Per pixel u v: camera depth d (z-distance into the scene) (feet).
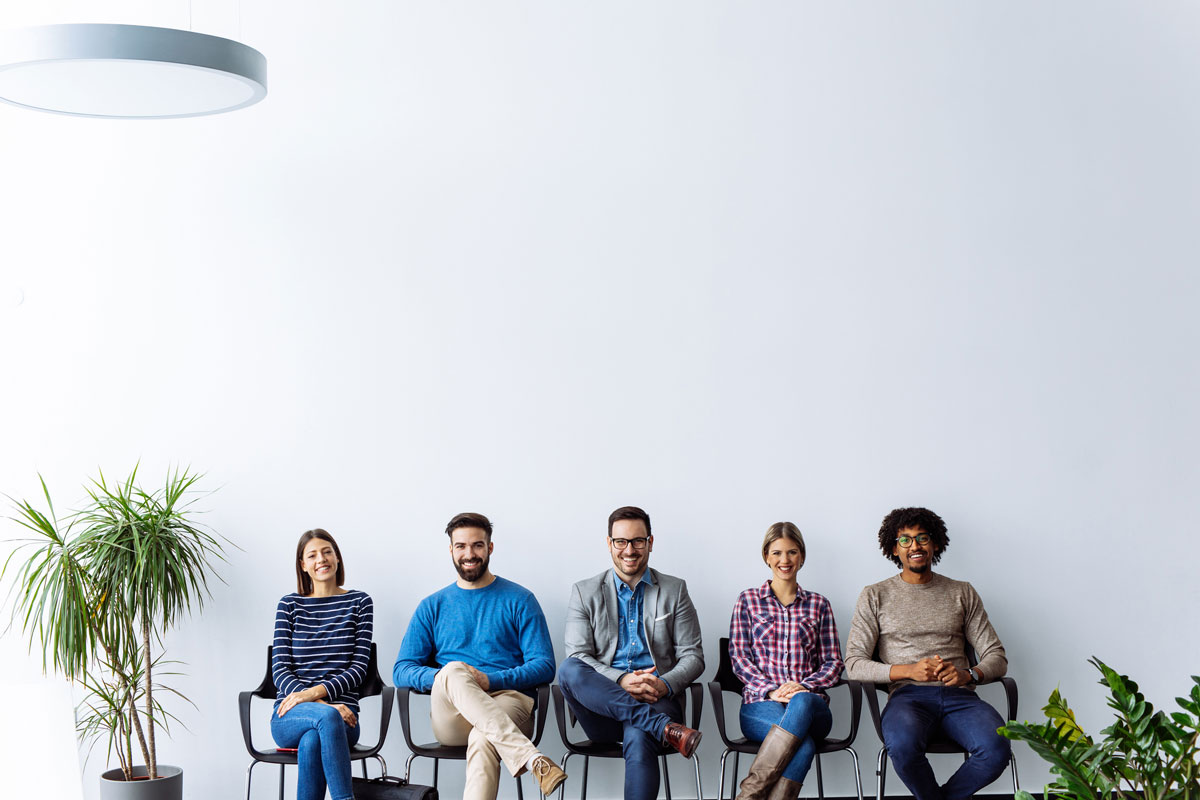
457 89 16.39
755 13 16.63
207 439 15.88
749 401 16.22
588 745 13.99
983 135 16.61
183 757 15.51
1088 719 15.99
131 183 16.01
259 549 15.80
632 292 16.30
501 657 14.73
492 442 16.07
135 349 15.88
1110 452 16.34
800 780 13.29
